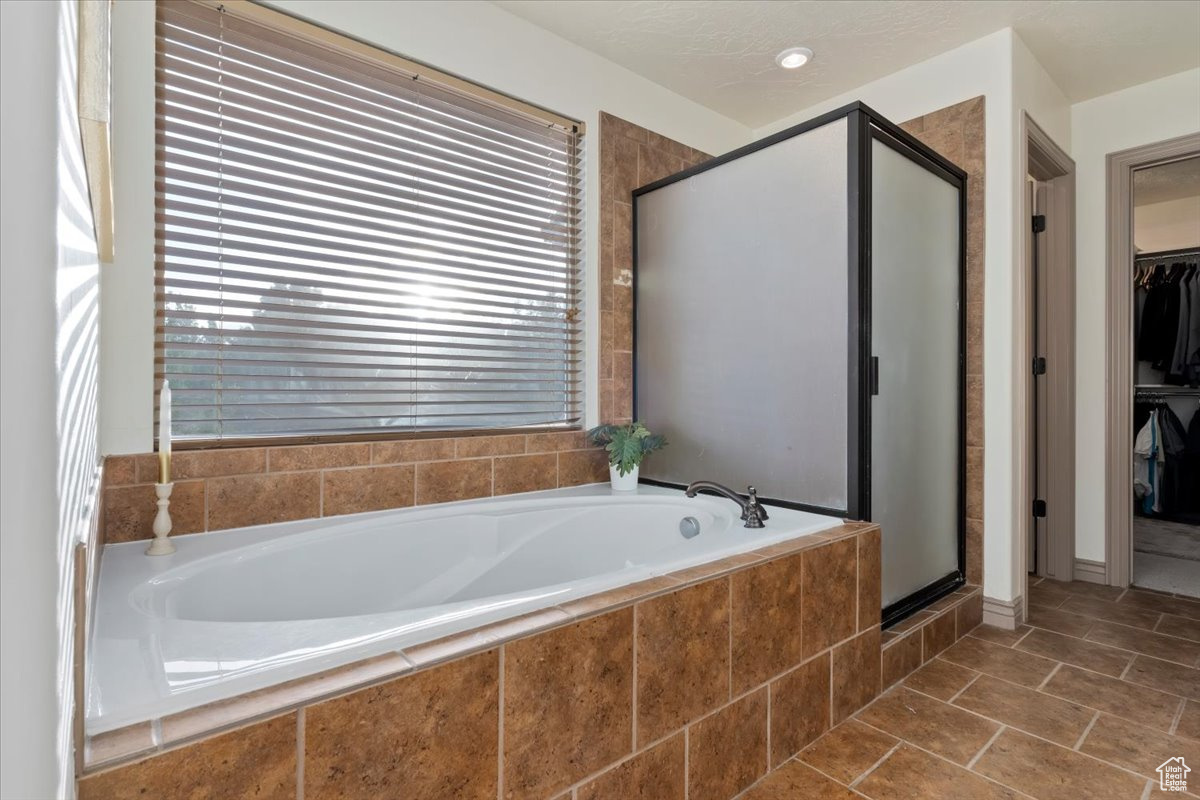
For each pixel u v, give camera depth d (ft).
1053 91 9.47
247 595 5.16
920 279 7.66
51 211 1.29
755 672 4.97
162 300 5.56
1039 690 6.36
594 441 8.51
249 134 5.99
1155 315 14.43
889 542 7.11
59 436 1.43
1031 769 5.01
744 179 7.76
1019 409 8.27
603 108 8.96
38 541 1.29
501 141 7.90
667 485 8.60
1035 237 10.53
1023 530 8.37
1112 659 7.09
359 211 6.68
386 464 6.77
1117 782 4.82
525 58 8.05
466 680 3.30
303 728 2.78
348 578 5.89
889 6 7.75
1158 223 14.94
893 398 7.20
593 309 8.80
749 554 5.25
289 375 6.27
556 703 3.69
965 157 8.58
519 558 6.89
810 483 7.00
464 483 7.38
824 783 4.88
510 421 8.05
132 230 5.36
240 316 5.95
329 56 6.49
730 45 8.67
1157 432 14.58
